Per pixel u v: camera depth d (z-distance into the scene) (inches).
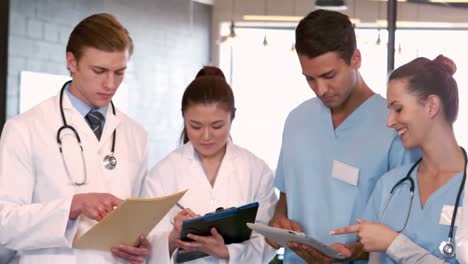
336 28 91.0
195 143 102.5
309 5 225.1
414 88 84.1
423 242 85.0
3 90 229.0
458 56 210.1
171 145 240.8
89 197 88.0
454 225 83.1
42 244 89.2
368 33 221.3
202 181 105.0
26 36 229.9
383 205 91.0
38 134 92.8
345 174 98.0
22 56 230.2
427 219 85.4
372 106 99.3
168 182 105.3
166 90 240.4
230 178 105.5
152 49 241.6
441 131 85.1
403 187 89.3
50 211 87.7
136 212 85.0
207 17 235.9
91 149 94.9
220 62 233.3
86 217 93.0
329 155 100.2
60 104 95.3
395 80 85.7
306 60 92.3
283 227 98.6
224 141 103.0
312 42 90.9
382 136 97.3
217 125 100.8
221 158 107.3
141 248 93.6
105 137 96.9
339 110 100.3
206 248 95.7
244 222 96.1
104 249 91.2
